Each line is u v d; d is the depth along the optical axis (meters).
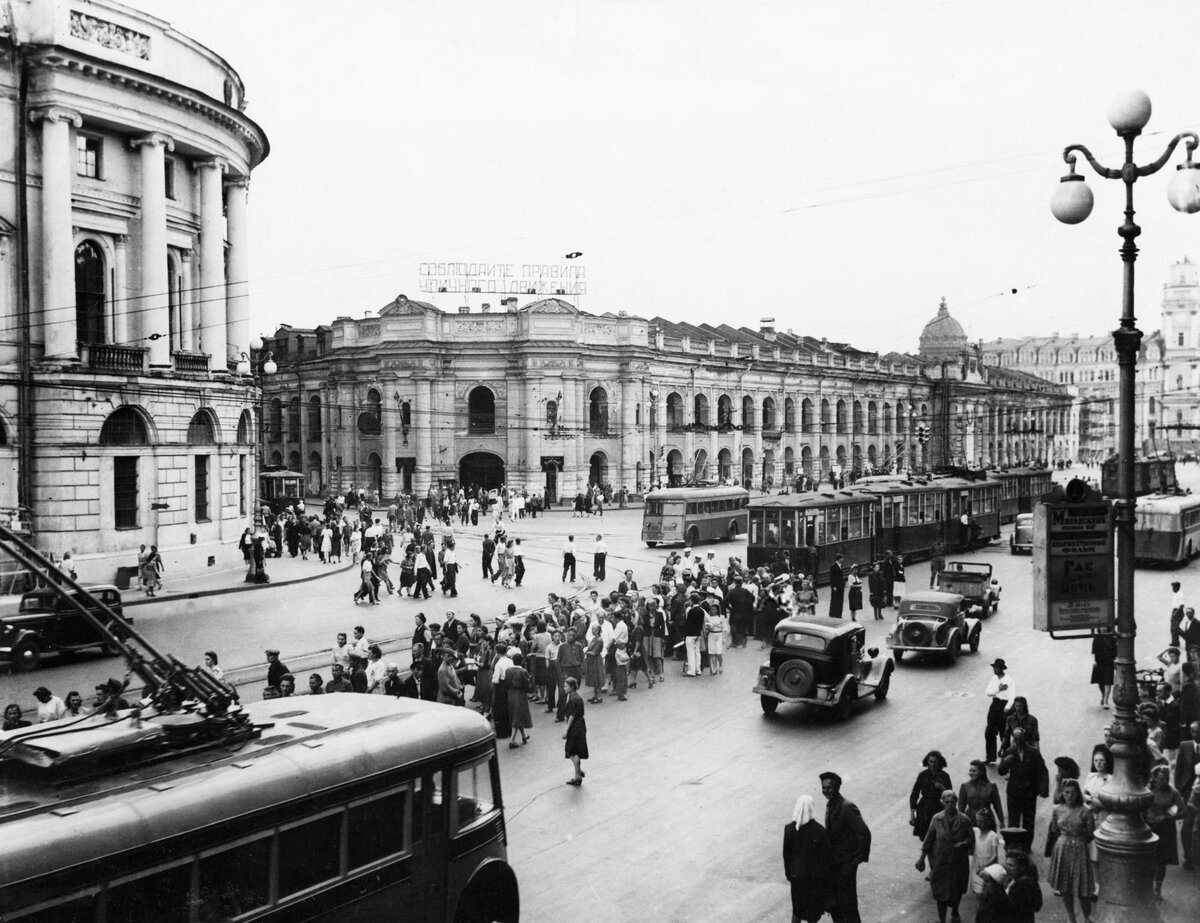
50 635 23.52
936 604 24.89
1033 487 69.44
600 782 16.06
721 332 96.69
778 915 11.45
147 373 35.16
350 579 37.78
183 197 39.03
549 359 71.56
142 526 35.41
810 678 19.25
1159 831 11.91
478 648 20.94
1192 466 115.31
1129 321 11.47
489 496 69.06
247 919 8.01
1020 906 9.51
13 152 32.94
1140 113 11.29
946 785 12.55
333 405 76.50
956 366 113.62
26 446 32.84
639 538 53.44
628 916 11.43
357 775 8.98
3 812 7.29
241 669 22.91
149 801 7.62
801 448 94.69
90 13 33.94
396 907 9.26
